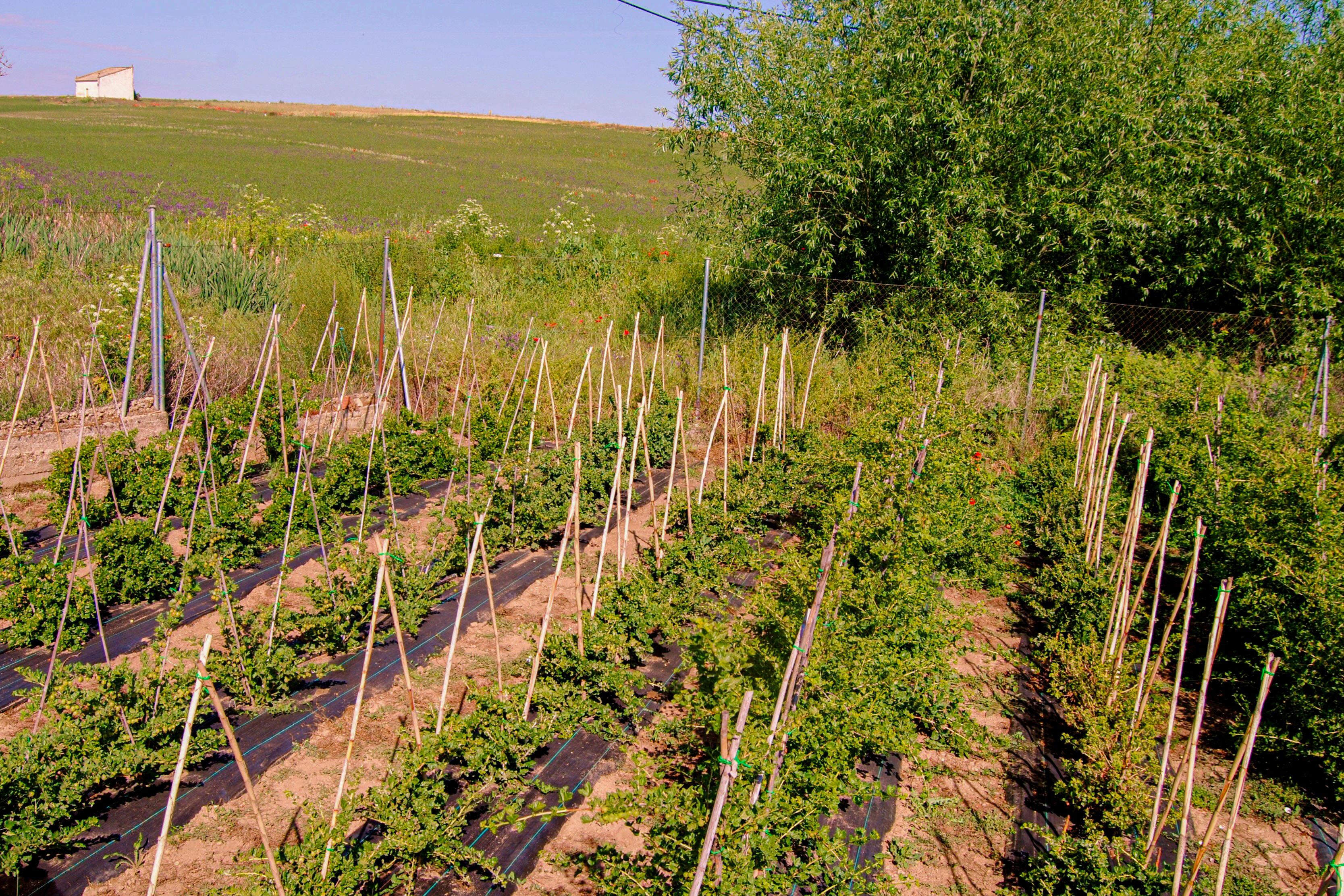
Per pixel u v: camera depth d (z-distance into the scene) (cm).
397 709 457
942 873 368
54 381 802
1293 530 514
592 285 1484
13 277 1008
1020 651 562
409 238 1520
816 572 432
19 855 324
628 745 430
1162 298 1350
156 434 817
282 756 412
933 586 508
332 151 4750
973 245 1057
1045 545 702
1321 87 1188
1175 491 427
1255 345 1294
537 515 655
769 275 1186
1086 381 970
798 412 927
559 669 457
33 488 720
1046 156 1075
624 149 6019
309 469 635
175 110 7244
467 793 362
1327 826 410
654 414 862
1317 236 1220
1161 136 1143
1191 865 373
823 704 366
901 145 1088
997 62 1019
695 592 545
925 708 442
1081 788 396
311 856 305
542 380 966
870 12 1110
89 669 390
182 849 355
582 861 328
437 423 818
